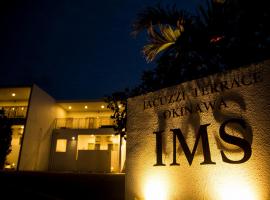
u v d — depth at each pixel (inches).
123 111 298.8
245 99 124.3
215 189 122.4
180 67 204.7
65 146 878.4
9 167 756.6
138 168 155.2
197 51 193.9
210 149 128.9
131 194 153.0
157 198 142.4
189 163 134.6
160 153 148.6
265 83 120.3
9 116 855.7
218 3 182.5
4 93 856.9
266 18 168.4
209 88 139.2
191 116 142.0
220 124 129.1
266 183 109.4
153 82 223.8
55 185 298.4
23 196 266.8
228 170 120.7
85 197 269.1
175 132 145.8
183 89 150.3
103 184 295.3
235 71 131.6
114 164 824.3
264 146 113.1
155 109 159.8
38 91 821.2
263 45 173.8
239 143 119.8
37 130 800.9
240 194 114.8
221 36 183.5
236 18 177.6
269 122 114.3
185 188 133.0
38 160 792.9
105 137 876.0
